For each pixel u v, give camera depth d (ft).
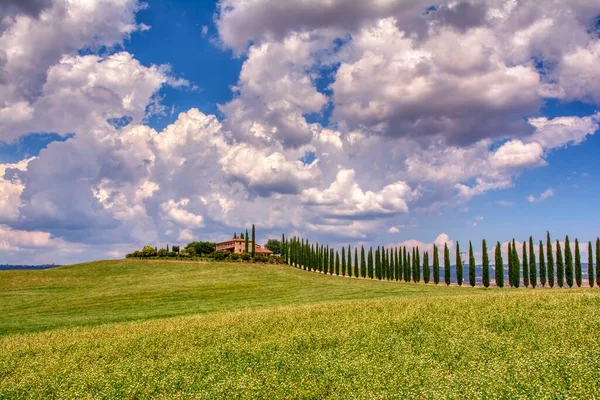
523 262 264.11
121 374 60.29
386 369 55.06
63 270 311.88
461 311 95.91
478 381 47.91
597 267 249.34
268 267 363.15
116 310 165.07
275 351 69.36
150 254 385.50
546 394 43.65
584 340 65.72
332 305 119.34
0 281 263.70
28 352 81.76
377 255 330.95
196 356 68.59
